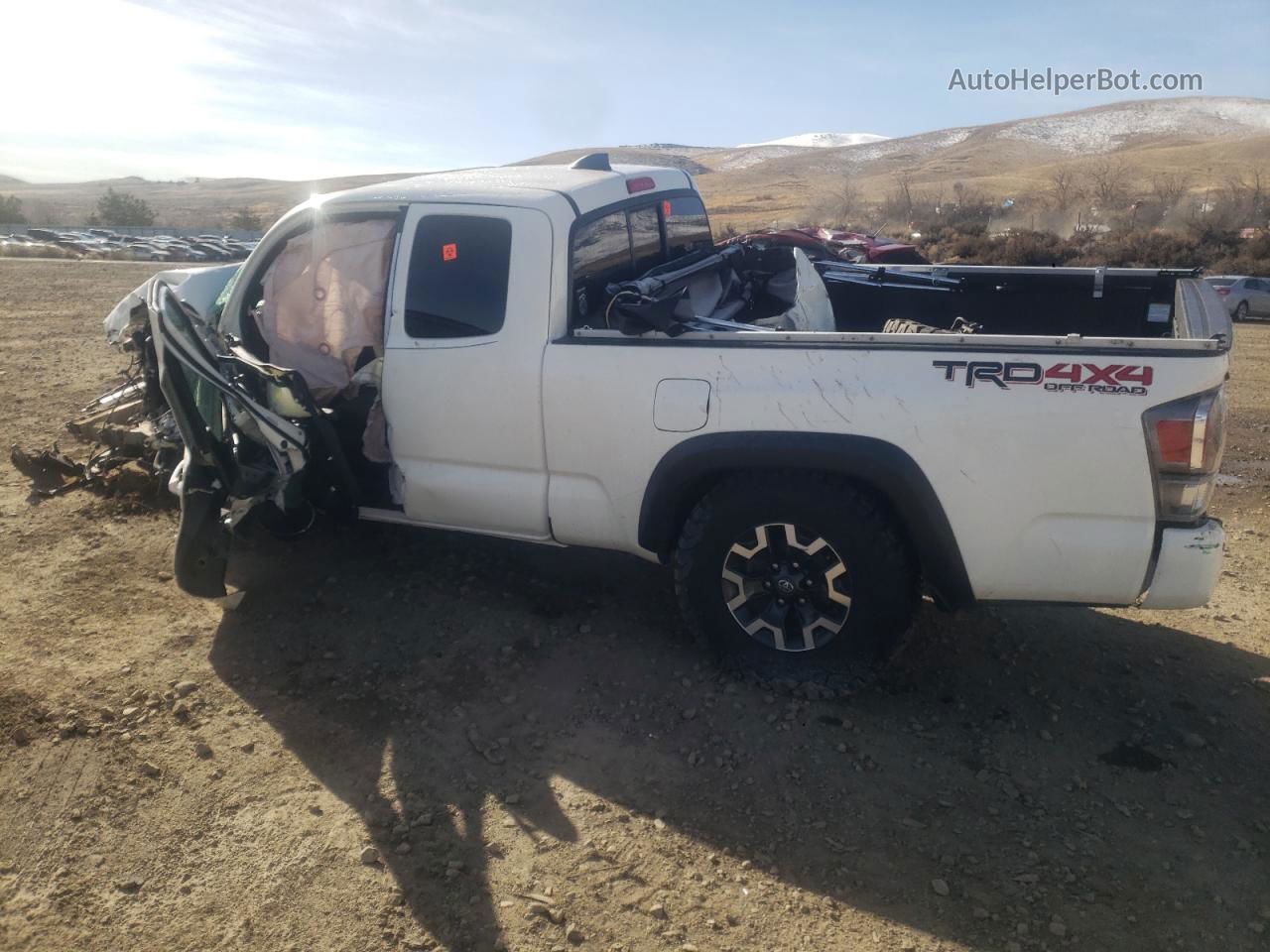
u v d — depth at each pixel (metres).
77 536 5.40
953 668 4.32
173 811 3.30
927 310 5.39
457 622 4.59
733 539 4.00
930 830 3.29
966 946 2.81
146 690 3.98
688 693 4.06
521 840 3.21
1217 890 3.02
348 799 3.38
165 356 4.03
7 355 11.05
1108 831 3.29
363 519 4.86
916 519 3.72
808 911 2.94
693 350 3.90
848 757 3.67
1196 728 3.88
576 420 4.11
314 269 4.75
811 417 3.75
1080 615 4.85
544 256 4.18
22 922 2.83
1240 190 59.28
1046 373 3.54
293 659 4.25
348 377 4.69
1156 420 3.47
